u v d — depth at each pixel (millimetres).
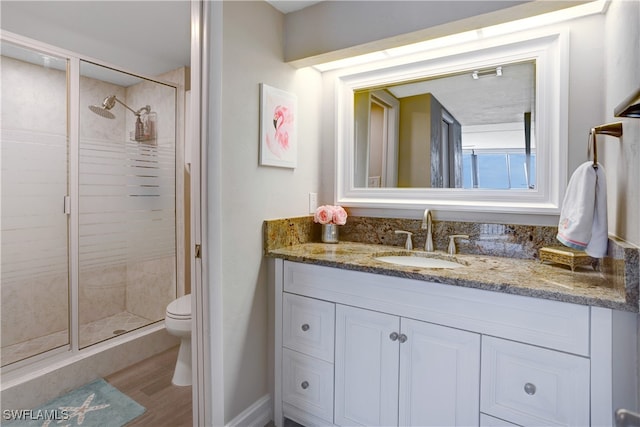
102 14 1933
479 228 1668
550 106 1515
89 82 2744
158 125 2795
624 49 1124
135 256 2494
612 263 1120
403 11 1512
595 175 1110
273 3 1716
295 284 1633
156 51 2414
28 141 2051
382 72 1926
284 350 1675
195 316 1522
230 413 1550
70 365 1980
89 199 2273
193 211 1509
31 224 2061
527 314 1116
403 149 1903
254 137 1640
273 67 1742
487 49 1644
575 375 1046
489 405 1185
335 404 1519
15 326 2336
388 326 1378
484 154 1688
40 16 1938
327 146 2115
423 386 1309
